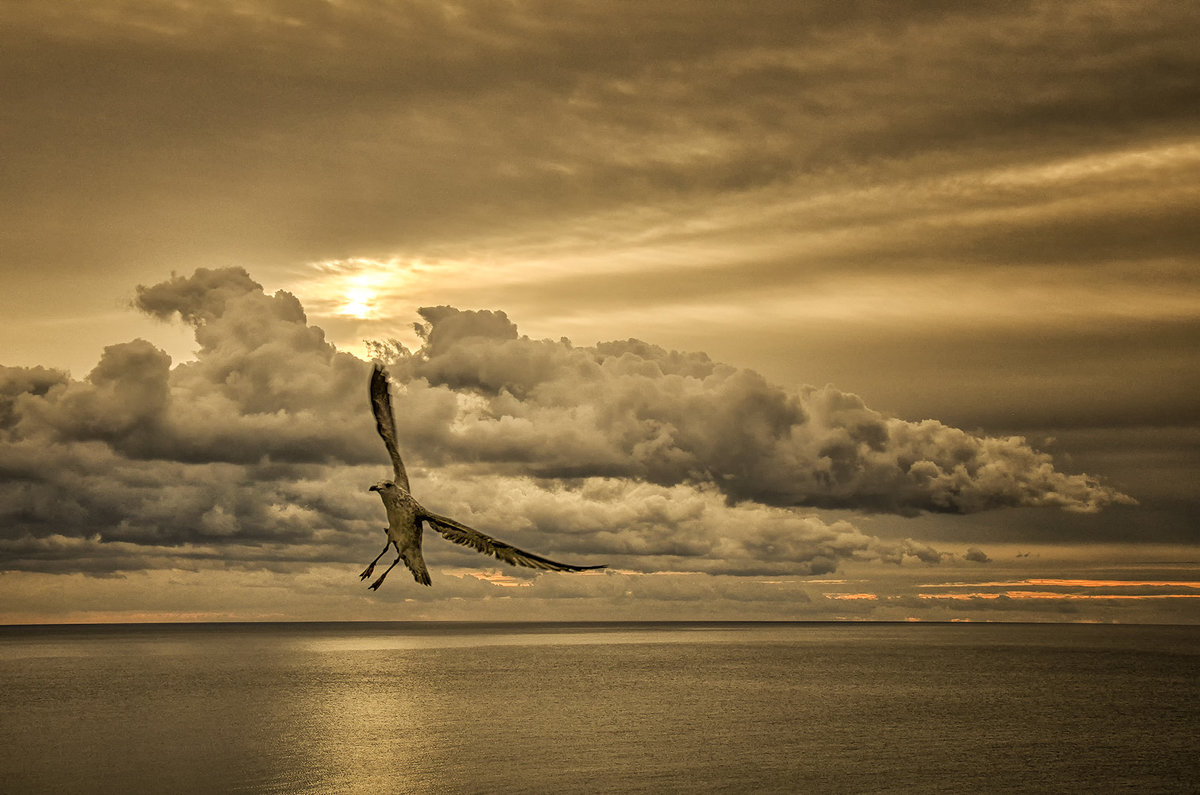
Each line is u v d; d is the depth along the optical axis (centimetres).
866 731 9556
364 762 7619
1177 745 8781
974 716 10900
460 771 7244
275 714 10944
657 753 8094
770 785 6806
